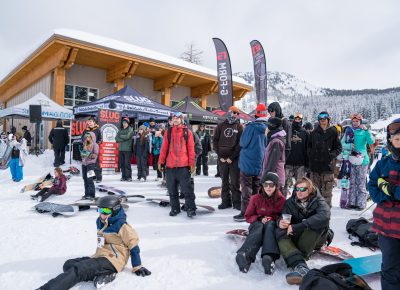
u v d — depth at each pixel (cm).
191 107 1434
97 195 648
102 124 1055
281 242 310
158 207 566
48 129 1706
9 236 393
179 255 340
